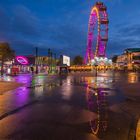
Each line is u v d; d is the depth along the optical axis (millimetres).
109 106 16312
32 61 100375
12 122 11406
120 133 9664
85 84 36469
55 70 109875
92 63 126125
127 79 48875
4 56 69312
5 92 24875
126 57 131375
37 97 20922
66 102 18109
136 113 13852
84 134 9477
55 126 10656
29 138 8914
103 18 119438
